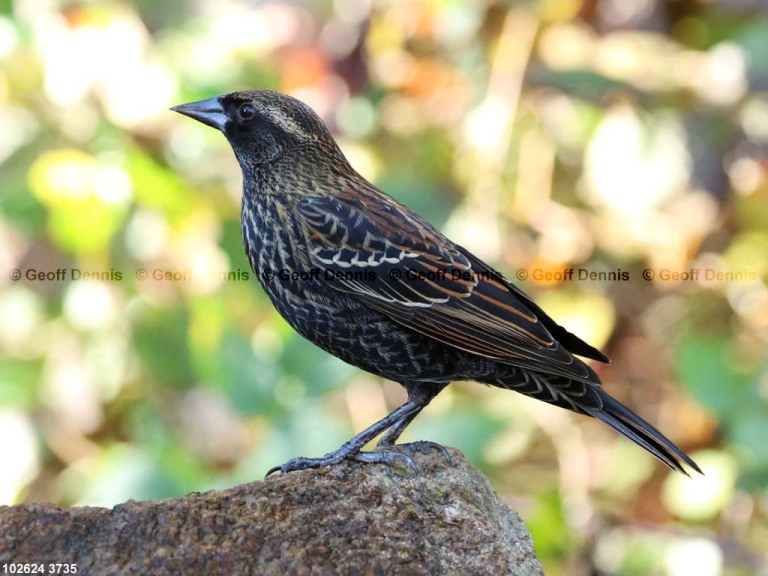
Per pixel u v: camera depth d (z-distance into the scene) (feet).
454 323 27.66
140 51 38.96
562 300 42.78
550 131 44.19
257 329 37.37
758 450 34.96
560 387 27.99
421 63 43.93
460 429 33.35
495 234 41.55
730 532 39.04
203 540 21.48
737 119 44.52
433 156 43.80
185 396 41.32
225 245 38.63
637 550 37.73
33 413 41.75
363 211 28.32
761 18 43.37
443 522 22.52
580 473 41.24
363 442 26.91
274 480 23.12
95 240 37.24
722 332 44.45
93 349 41.11
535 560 24.45
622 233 43.52
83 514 21.65
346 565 21.42
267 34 43.34
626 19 45.47
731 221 44.78
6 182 38.63
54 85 38.45
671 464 27.32
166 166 39.32
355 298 27.76
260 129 28.78
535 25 42.86
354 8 43.27
